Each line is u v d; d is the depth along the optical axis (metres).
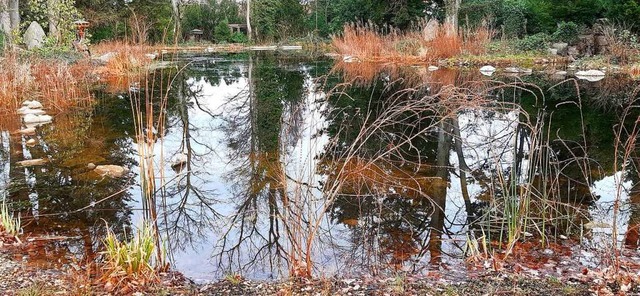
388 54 14.77
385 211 3.51
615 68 11.41
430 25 15.26
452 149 5.04
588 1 14.02
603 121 6.36
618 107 7.28
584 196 3.75
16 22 12.32
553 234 3.12
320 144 5.21
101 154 4.93
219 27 25.66
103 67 11.41
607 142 5.32
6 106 6.95
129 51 11.47
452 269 2.68
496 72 11.34
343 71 11.98
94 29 18.22
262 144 5.31
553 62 12.84
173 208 3.58
